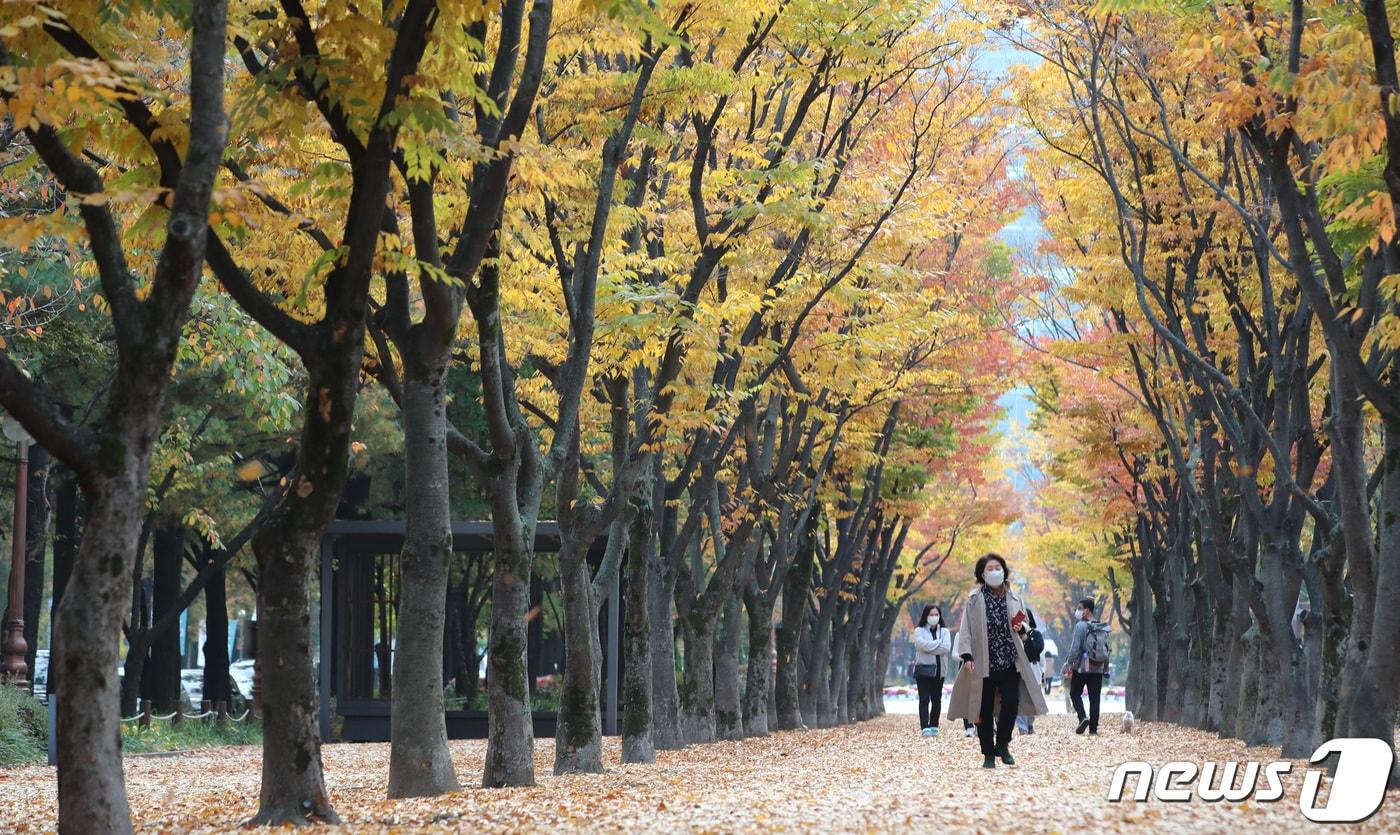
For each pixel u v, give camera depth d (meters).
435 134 11.09
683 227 19.80
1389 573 13.05
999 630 16.38
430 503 13.52
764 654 30.16
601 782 15.67
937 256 27.66
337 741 30.73
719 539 27.25
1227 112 13.18
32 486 30.72
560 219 17.09
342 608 31.16
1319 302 13.14
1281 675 19.89
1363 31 13.49
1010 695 16.33
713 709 27.28
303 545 10.69
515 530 15.13
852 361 21.78
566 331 18.83
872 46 17.33
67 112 8.88
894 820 10.05
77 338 26.19
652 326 16.78
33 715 25.47
